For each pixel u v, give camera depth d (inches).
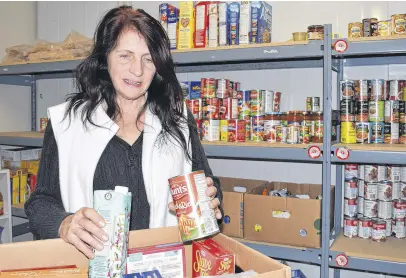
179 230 36.2
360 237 80.7
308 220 76.0
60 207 43.6
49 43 107.1
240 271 34.0
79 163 45.3
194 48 80.4
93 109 46.6
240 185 100.3
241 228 82.7
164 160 46.9
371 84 76.7
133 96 43.8
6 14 120.6
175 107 49.4
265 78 99.5
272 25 98.6
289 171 98.3
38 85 129.7
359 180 82.4
